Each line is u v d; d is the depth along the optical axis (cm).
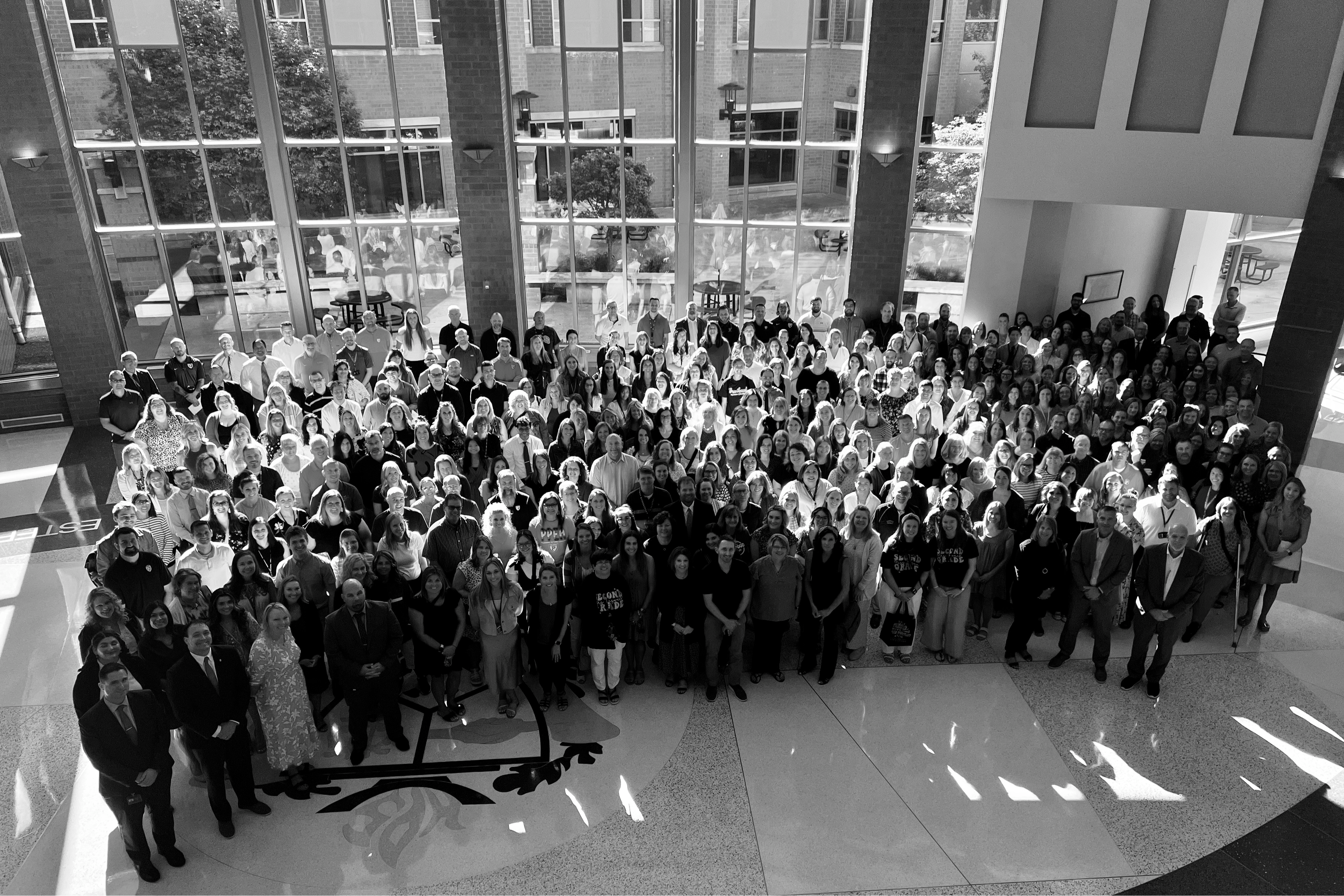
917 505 909
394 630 726
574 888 634
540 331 1352
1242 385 1220
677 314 1655
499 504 852
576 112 1516
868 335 1303
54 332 1417
